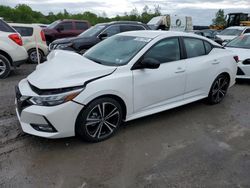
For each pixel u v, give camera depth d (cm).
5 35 725
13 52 740
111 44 463
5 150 351
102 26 983
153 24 2189
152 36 445
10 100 543
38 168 315
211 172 317
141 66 398
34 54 1061
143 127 433
